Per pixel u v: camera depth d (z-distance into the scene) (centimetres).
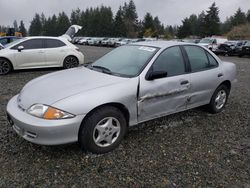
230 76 559
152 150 389
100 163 350
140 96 398
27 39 1046
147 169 341
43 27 11525
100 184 309
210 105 540
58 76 426
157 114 432
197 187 310
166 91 429
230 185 317
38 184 305
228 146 414
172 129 467
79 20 10325
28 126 332
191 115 540
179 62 463
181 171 340
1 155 360
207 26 8100
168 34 9350
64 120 331
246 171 347
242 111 586
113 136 382
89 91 357
